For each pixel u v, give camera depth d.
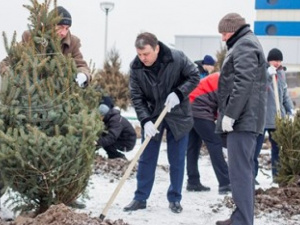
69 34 6.02
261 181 8.44
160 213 6.12
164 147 11.80
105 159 9.03
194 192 7.55
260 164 10.23
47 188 5.07
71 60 5.41
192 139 7.58
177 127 6.13
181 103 6.12
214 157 7.38
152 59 5.81
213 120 7.36
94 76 6.00
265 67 5.16
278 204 6.32
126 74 20.72
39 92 5.12
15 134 4.88
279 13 24.62
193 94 7.44
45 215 4.75
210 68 8.67
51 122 5.12
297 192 6.69
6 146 4.89
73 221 4.59
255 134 5.16
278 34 24.62
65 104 5.21
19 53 5.33
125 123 9.60
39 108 5.09
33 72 5.17
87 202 6.39
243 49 5.04
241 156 5.12
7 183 5.07
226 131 5.16
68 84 5.27
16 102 5.06
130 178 8.08
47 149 4.86
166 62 5.91
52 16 5.44
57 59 5.30
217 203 6.74
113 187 7.41
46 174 4.97
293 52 22.66
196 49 23.58
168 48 5.97
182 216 6.02
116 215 5.89
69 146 4.98
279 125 7.24
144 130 5.93
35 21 5.41
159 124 5.98
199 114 7.35
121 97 20.34
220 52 20.38
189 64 6.04
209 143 7.38
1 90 5.09
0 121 4.98
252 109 5.07
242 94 4.95
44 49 5.38
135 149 11.62
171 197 6.25
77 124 5.09
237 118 5.00
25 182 5.05
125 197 6.84
